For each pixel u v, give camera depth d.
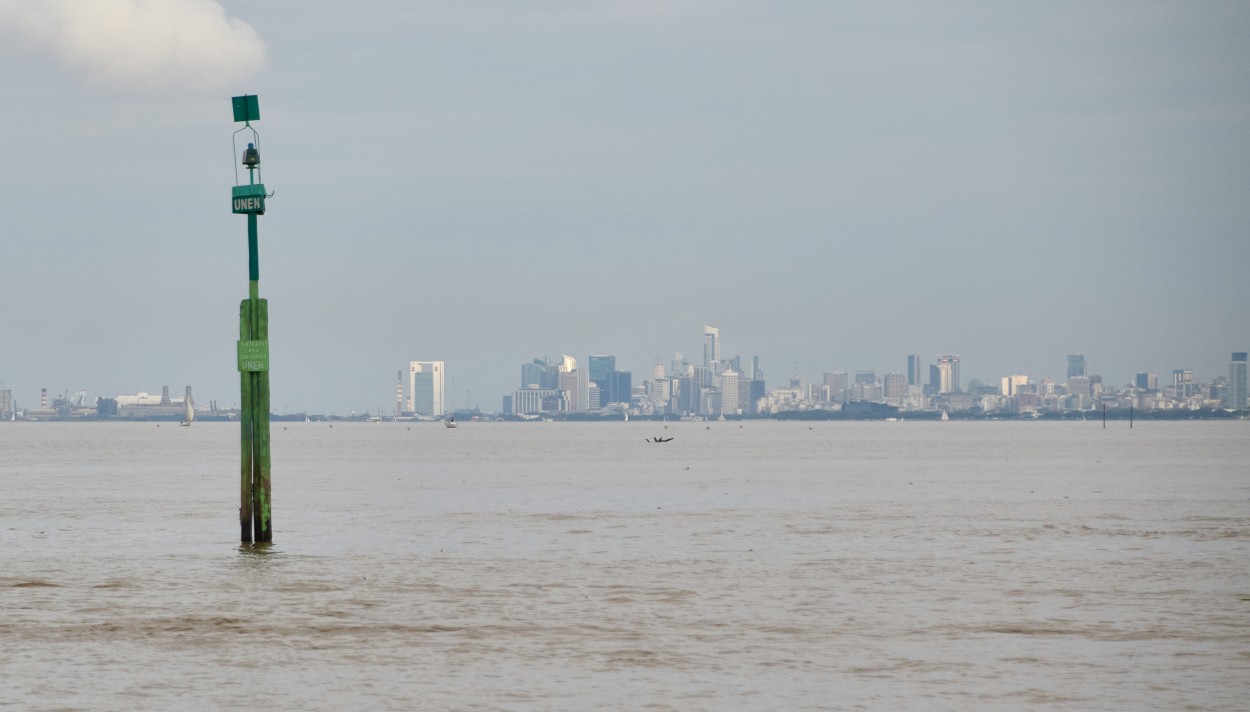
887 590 84.06
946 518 140.75
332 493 190.62
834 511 152.50
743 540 116.62
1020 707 53.59
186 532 124.69
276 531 125.81
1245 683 57.59
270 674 59.69
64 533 124.12
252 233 102.44
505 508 158.75
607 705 54.00
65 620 73.44
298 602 79.50
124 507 160.00
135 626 71.56
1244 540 115.38
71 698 55.31
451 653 64.12
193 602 79.69
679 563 98.75
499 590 84.25
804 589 84.56
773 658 62.72
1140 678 58.53
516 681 58.19
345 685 57.50
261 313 103.38
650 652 64.19
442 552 106.56
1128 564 97.50
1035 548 108.94
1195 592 82.94
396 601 79.81
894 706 53.78
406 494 188.12
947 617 73.62
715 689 56.66
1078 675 59.12
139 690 56.69
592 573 92.69
